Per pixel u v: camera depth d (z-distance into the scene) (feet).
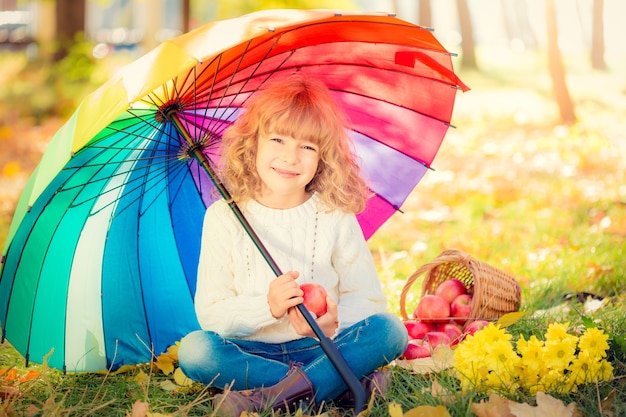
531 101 45.75
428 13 58.75
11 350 11.78
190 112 10.53
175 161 10.70
